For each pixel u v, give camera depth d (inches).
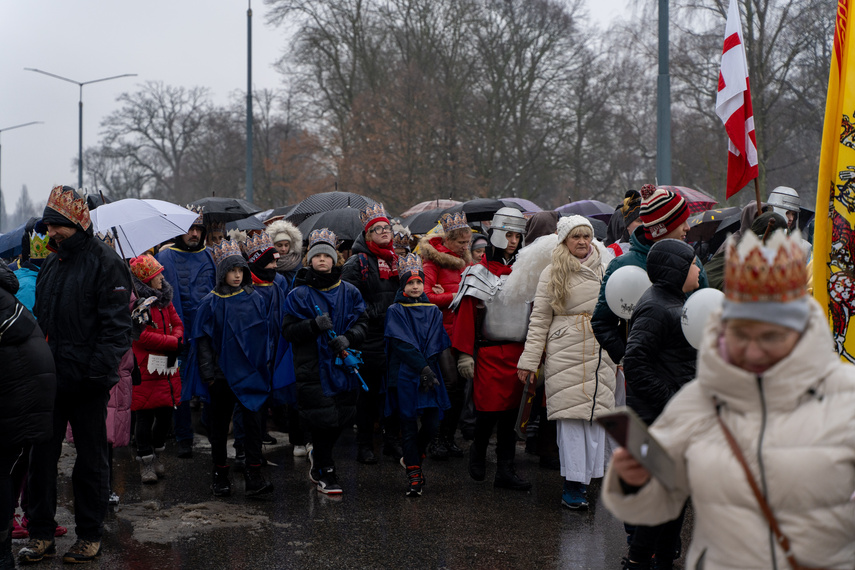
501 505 219.3
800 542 77.0
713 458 80.0
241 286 225.8
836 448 76.4
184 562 175.0
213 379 220.2
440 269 288.2
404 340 227.6
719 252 255.1
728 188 205.8
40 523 175.8
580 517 208.7
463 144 1143.0
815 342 76.1
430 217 421.7
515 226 238.2
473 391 235.9
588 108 1133.7
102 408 177.6
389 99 1145.4
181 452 280.4
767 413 78.3
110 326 173.6
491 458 279.3
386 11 1208.2
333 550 183.0
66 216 173.9
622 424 75.6
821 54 877.2
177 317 252.4
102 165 1915.6
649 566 155.7
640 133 1163.3
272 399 260.1
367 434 269.9
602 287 182.7
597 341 194.1
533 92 1149.7
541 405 237.0
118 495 230.4
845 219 154.3
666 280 154.4
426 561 175.9
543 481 245.6
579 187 1187.3
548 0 1126.4
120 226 260.8
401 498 226.2
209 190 1744.6
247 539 190.7
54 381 165.6
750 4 881.5
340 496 228.4
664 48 420.8
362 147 1143.0
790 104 919.7
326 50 1227.9
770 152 925.2
